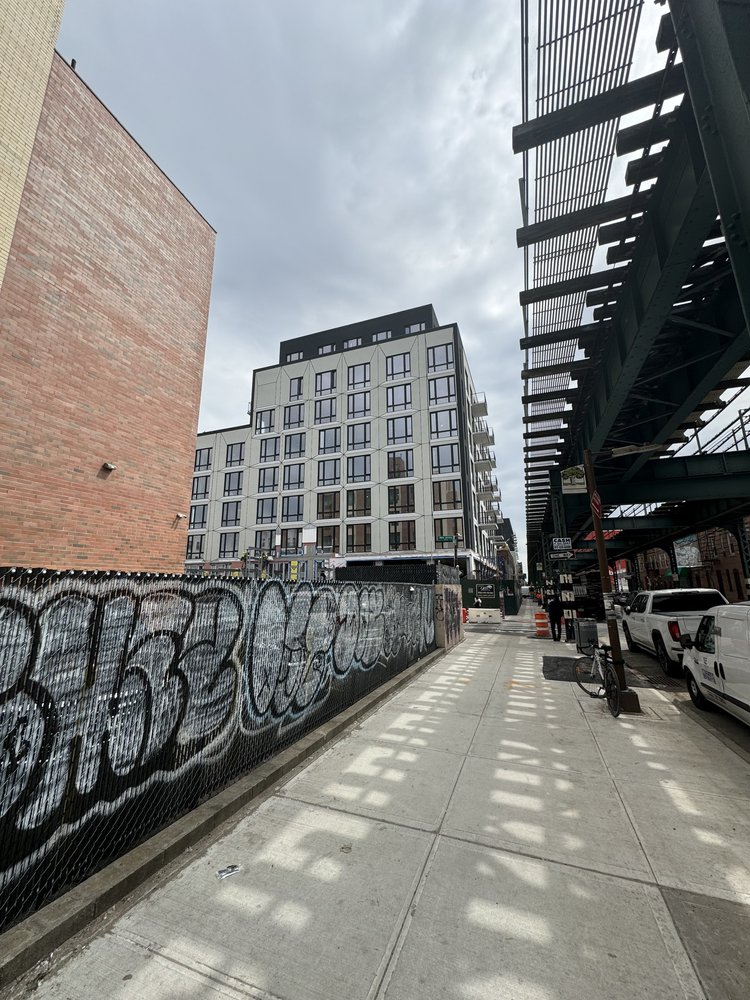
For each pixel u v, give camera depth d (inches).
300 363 1635.1
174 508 403.2
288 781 169.2
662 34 186.7
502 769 179.5
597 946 89.7
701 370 374.9
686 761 188.7
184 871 114.3
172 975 83.0
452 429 1366.9
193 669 146.2
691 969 83.9
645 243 280.8
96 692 113.2
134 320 377.1
